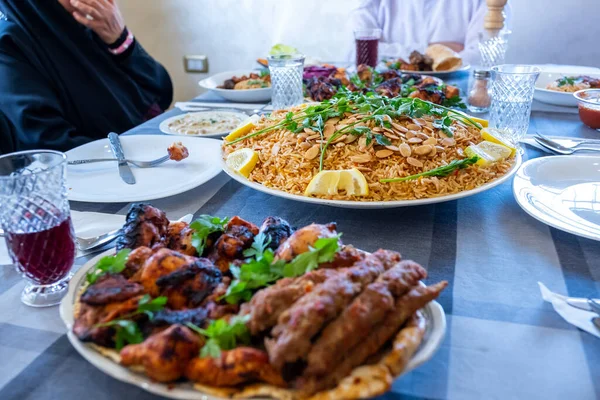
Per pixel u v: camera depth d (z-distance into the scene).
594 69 2.20
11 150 2.05
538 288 0.80
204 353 0.54
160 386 0.54
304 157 1.06
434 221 1.03
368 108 1.14
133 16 3.82
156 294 0.65
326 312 0.53
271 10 3.59
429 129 1.11
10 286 0.84
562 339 0.68
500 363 0.64
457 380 0.62
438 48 2.44
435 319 0.62
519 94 1.42
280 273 0.65
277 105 1.82
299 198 0.98
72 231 0.83
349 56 3.09
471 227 1.00
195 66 3.91
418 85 1.92
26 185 0.75
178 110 1.91
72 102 2.18
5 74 1.95
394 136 1.07
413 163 1.02
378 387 0.51
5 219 0.76
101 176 1.27
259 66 2.75
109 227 1.00
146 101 2.42
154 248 0.74
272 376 0.53
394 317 0.57
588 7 3.08
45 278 0.80
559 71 2.17
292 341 0.51
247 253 0.74
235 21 3.69
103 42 2.31
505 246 0.93
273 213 1.09
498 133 1.30
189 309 0.63
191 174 1.27
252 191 1.20
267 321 0.57
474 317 0.73
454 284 0.81
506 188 1.17
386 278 0.59
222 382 0.53
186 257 0.69
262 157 1.12
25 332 0.73
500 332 0.70
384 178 1.00
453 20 3.10
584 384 0.61
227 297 0.63
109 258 0.69
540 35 3.22
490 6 2.03
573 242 0.93
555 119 1.68
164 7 3.76
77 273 0.72
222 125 1.66
